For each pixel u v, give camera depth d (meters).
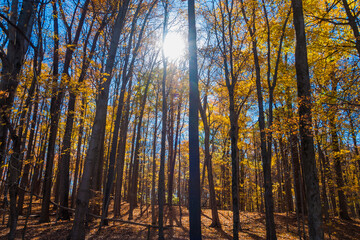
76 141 15.93
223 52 8.83
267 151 9.79
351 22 7.50
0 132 5.01
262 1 9.54
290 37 9.70
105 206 11.71
